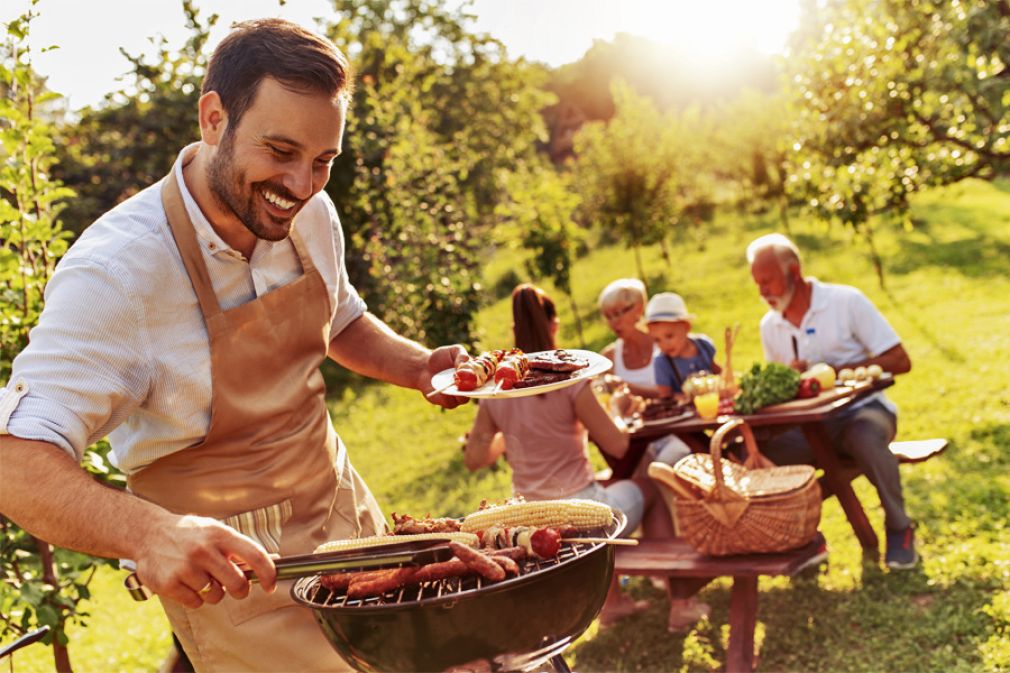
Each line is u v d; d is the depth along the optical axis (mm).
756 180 28422
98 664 5898
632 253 27875
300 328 2443
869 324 5621
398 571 1998
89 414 2062
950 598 4820
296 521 2428
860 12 9211
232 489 2340
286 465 2398
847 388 5191
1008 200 24656
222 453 2328
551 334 4906
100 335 2105
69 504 1888
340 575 2080
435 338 12406
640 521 5422
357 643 1936
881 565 5367
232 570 1806
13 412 1976
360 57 22172
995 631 4441
